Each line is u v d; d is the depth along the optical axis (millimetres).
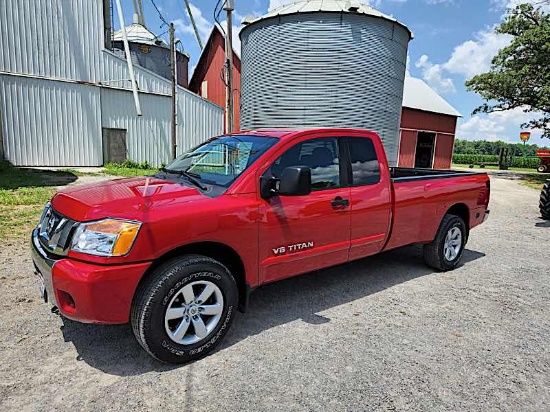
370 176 4062
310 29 15094
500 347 3166
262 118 16641
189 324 2822
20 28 15516
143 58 26391
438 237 4949
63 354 2865
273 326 3414
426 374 2750
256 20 16250
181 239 2729
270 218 3209
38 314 3447
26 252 5098
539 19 23984
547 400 2514
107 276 2471
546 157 32188
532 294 4375
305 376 2684
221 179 3277
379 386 2594
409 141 26641
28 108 15914
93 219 2594
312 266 3652
